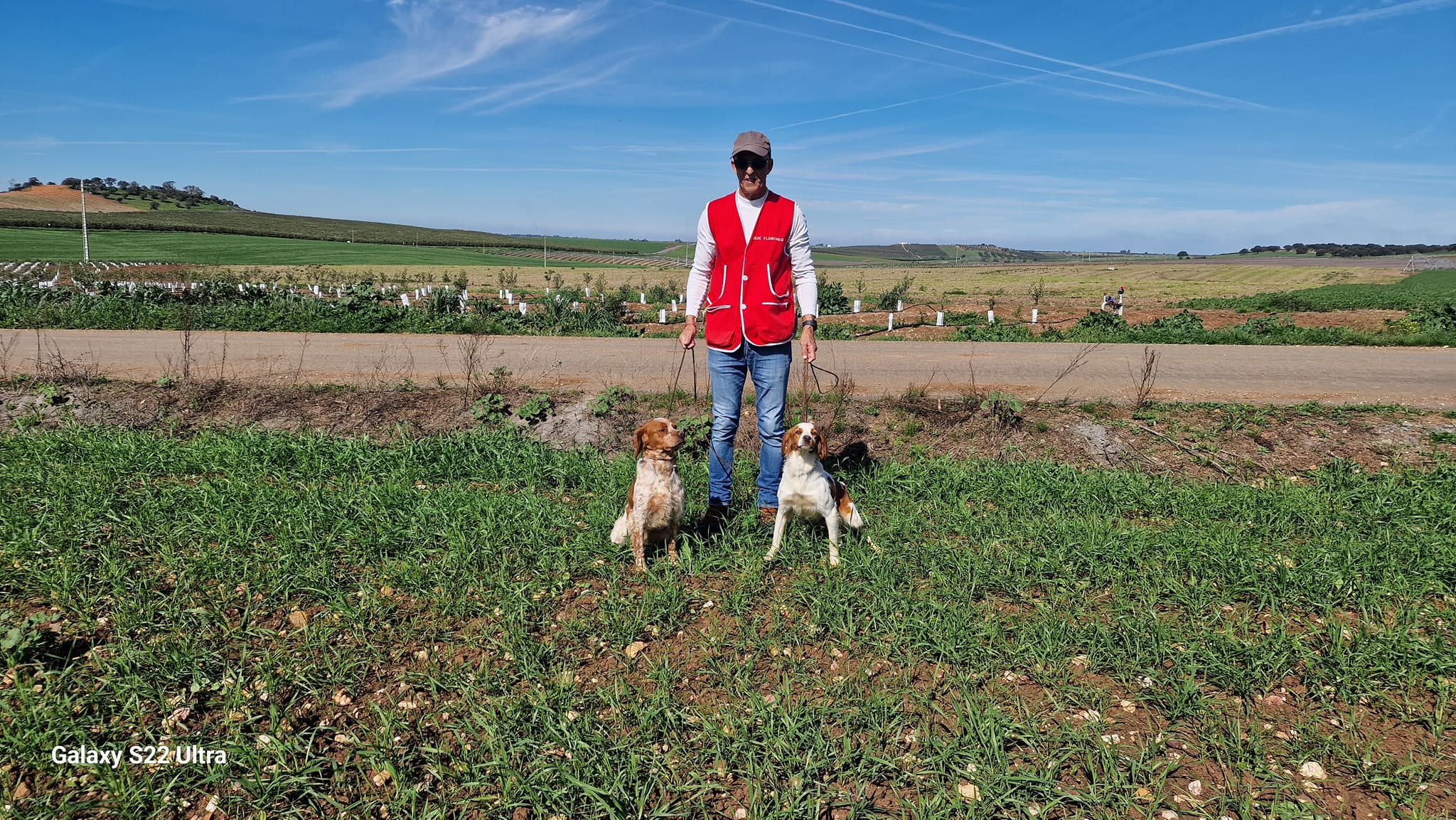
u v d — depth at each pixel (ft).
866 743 9.71
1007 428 25.09
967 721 10.07
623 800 8.66
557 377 33.17
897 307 94.38
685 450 23.58
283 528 15.90
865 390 30.63
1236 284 218.38
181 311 57.98
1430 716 10.29
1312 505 18.42
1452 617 12.74
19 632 10.93
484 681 10.91
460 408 27.20
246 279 149.38
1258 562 14.82
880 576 14.24
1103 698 10.68
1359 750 9.66
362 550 15.26
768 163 14.93
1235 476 21.94
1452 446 22.99
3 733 9.49
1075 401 27.89
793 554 15.66
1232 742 9.63
